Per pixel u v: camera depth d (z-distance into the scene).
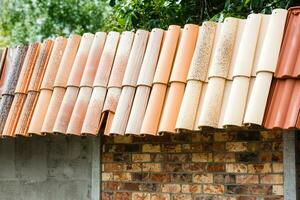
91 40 5.15
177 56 4.57
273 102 4.05
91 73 4.93
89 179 5.37
